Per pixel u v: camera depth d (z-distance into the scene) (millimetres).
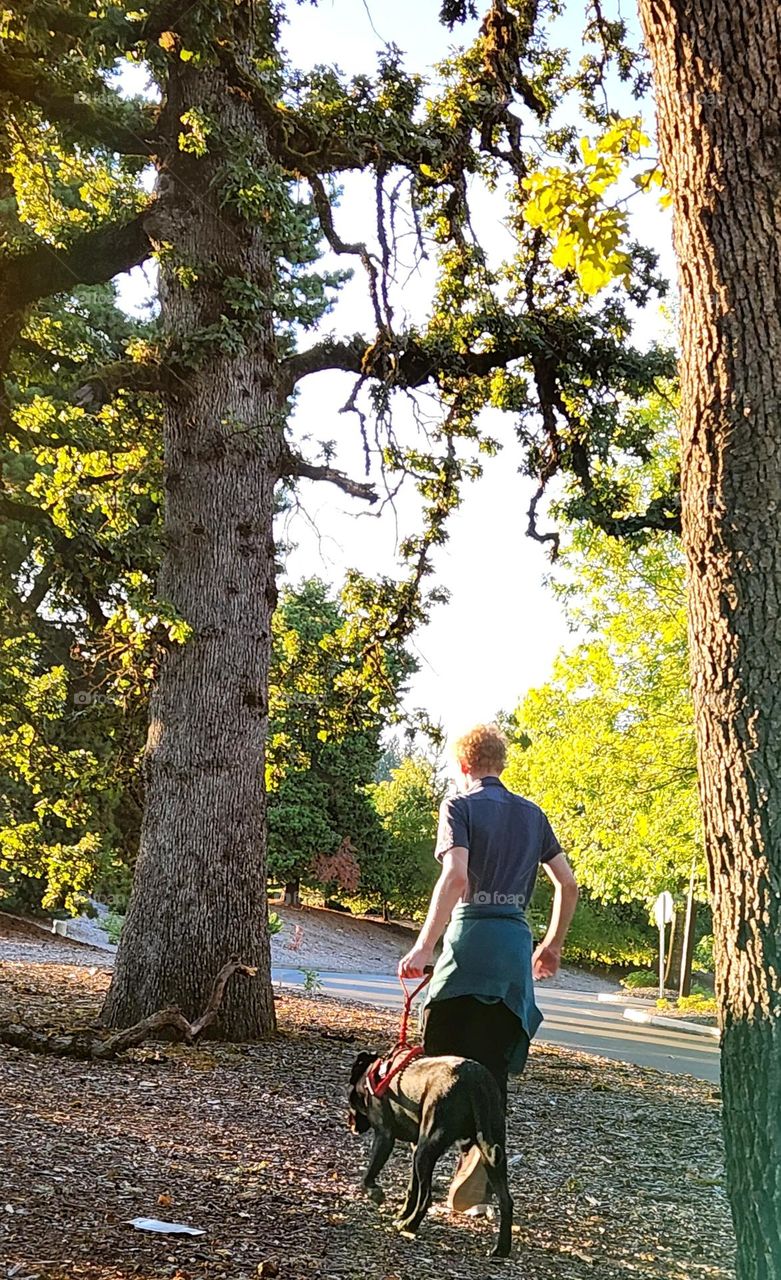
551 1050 14383
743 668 3318
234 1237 4539
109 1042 9133
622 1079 11453
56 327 14594
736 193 3404
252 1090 8031
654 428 23062
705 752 3420
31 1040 9000
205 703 11148
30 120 10398
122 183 14242
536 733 26562
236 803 11078
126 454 14289
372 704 16469
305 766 16766
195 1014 10609
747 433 3369
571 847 26438
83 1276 3869
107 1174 5273
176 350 11430
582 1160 6883
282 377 12906
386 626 16344
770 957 3189
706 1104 9961
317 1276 4141
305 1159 6051
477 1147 4801
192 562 11445
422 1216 4727
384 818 58125
